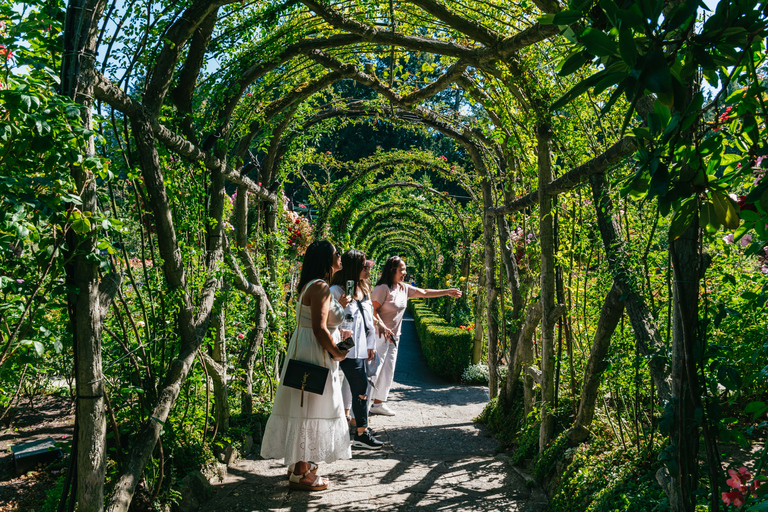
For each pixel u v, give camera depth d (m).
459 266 11.05
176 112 2.97
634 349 2.56
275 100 4.38
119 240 2.21
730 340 2.31
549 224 3.38
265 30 3.34
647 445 2.39
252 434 3.93
